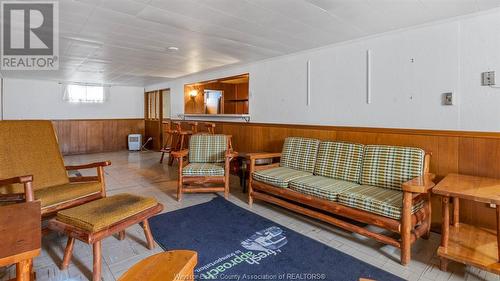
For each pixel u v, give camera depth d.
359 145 2.97
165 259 1.04
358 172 2.88
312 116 3.81
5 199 2.11
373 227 2.70
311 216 2.71
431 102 2.73
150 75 6.39
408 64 2.87
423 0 2.19
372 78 3.16
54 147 2.74
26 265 1.18
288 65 4.11
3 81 6.68
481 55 2.43
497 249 1.97
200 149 4.18
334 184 2.76
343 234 2.60
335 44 3.47
